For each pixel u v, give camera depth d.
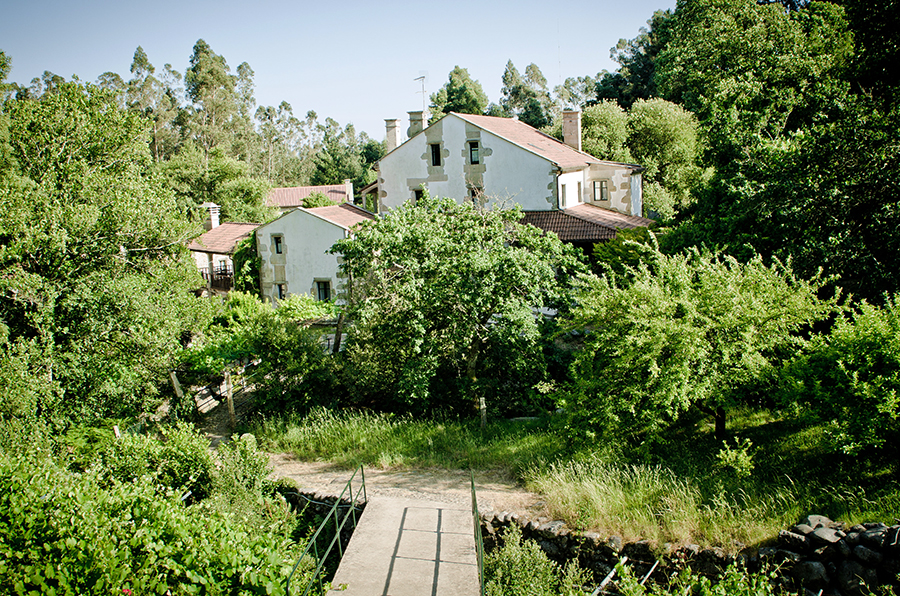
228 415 16.20
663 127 41.56
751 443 9.15
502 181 28.78
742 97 15.06
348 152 79.62
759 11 23.11
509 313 13.24
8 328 12.92
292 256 29.94
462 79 66.69
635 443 10.45
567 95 85.19
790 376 8.38
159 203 17.00
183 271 17.47
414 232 14.27
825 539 6.60
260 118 115.00
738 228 13.32
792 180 11.80
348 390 15.38
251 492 9.68
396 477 10.90
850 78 15.24
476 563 6.96
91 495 6.54
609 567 7.79
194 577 5.37
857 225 11.44
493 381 14.73
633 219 29.39
